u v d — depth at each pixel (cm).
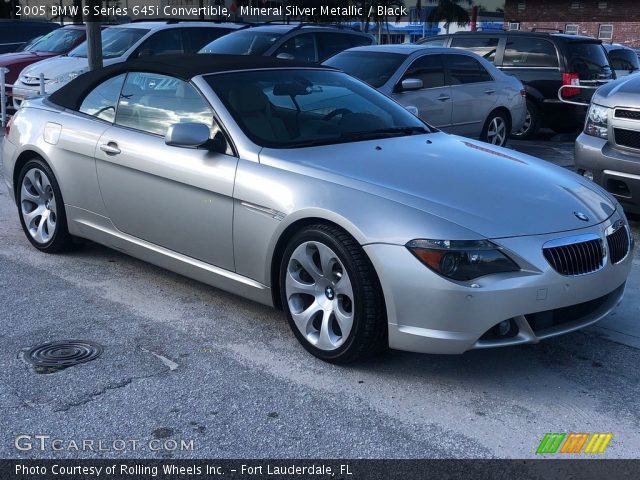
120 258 579
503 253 362
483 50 1316
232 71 497
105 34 1334
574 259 378
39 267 555
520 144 1216
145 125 500
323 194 397
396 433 340
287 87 502
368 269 377
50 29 1747
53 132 554
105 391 371
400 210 376
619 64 1717
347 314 389
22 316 463
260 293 437
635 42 3666
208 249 457
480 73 1062
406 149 461
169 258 486
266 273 427
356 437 336
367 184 399
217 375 391
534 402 370
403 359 413
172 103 489
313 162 426
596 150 652
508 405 366
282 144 449
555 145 1213
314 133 468
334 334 401
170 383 381
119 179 502
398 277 365
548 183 427
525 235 371
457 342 362
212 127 460
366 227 374
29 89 1191
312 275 403
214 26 1370
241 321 462
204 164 448
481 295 357
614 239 409
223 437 334
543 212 390
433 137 501
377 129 494
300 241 403
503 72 1182
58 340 429
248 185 425
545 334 376
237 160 439
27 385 375
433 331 364
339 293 390
